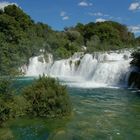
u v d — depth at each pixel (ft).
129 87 120.37
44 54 217.77
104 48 271.49
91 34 326.24
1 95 60.39
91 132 52.80
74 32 307.37
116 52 203.21
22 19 265.95
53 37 266.16
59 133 51.01
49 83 66.23
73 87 120.57
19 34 225.35
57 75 187.73
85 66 172.14
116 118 64.54
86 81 146.41
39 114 62.28
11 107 59.62
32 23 288.71
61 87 65.72
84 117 64.49
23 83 121.70
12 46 192.54
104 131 53.93
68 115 64.44
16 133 51.13
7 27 223.30
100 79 142.61
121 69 135.74
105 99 90.68
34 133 51.37
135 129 55.72
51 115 62.08
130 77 124.88
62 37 291.58
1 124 54.90
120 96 96.73
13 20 232.32
